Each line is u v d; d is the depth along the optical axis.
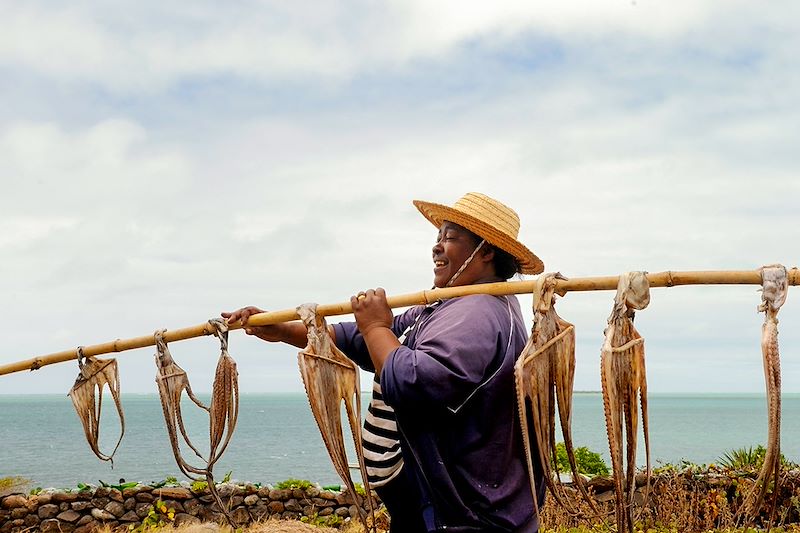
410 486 3.90
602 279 3.35
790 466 12.48
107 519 13.41
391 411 3.96
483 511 3.54
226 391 4.08
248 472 52.81
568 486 11.72
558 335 3.46
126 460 65.44
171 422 4.18
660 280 3.22
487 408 3.56
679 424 157.88
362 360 4.68
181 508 13.59
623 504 3.20
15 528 13.25
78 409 4.62
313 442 100.75
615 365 3.22
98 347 4.56
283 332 4.56
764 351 2.97
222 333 4.12
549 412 3.46
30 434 119.88
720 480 12.20
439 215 4.25
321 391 3.78
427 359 3.47
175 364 4.28
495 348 3.59
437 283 4.17
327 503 13.67
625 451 3.25
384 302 3.80
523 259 4.09
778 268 3.04
